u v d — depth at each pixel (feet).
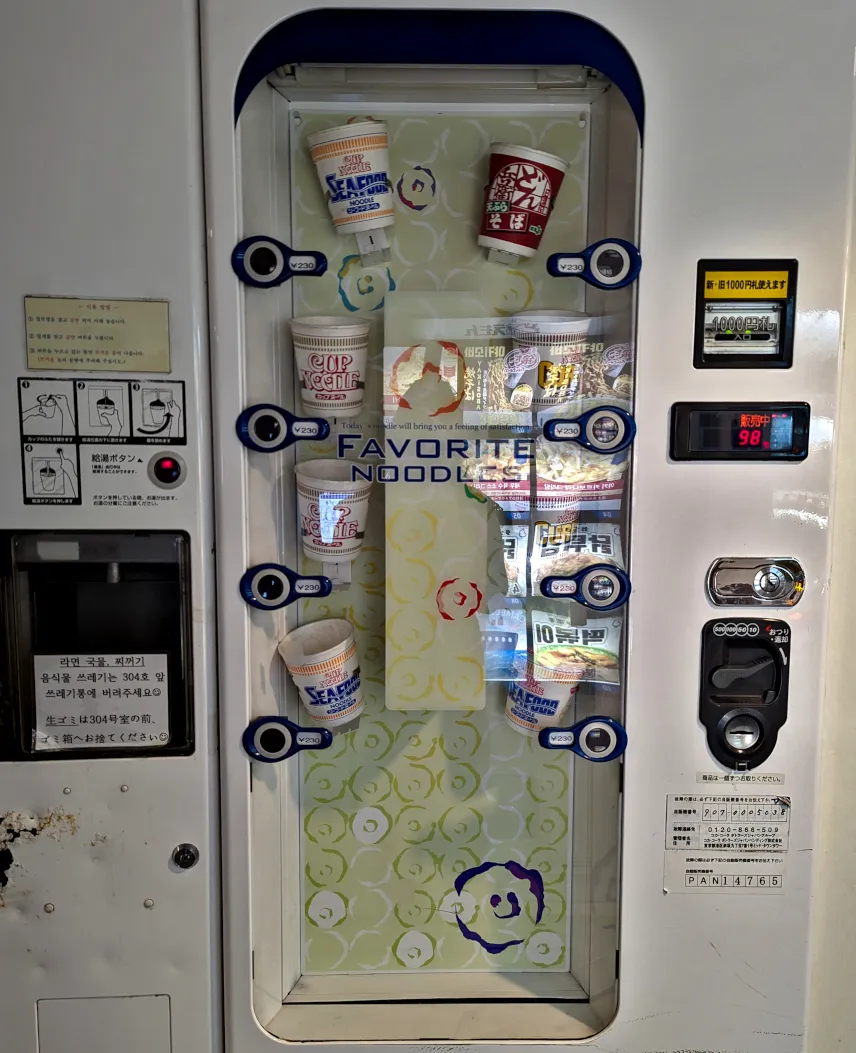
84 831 3.23
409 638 3.43
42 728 3.22
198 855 3.25
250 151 3.19
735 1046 3.40
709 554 3.24
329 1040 3.35
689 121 3.08
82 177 3.03
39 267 3.05
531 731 3.56
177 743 3.24
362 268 3.52
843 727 3.68
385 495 3.40
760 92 3.08
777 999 3.40
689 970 3.38
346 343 3.26
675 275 3.14
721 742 3.30
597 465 3.37
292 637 3.62
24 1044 3.27
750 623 3.27
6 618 3.15
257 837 3.38
